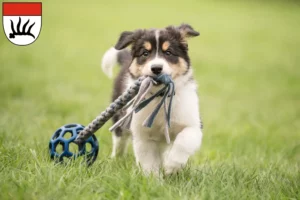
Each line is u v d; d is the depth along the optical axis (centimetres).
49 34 2084
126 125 479
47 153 491
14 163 447
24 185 380
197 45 2061
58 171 420
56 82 1229
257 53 1967
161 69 443
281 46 2156
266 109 1094
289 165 560
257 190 421
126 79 550
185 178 443
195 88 503
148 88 433
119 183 397
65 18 2530
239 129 816
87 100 1012
